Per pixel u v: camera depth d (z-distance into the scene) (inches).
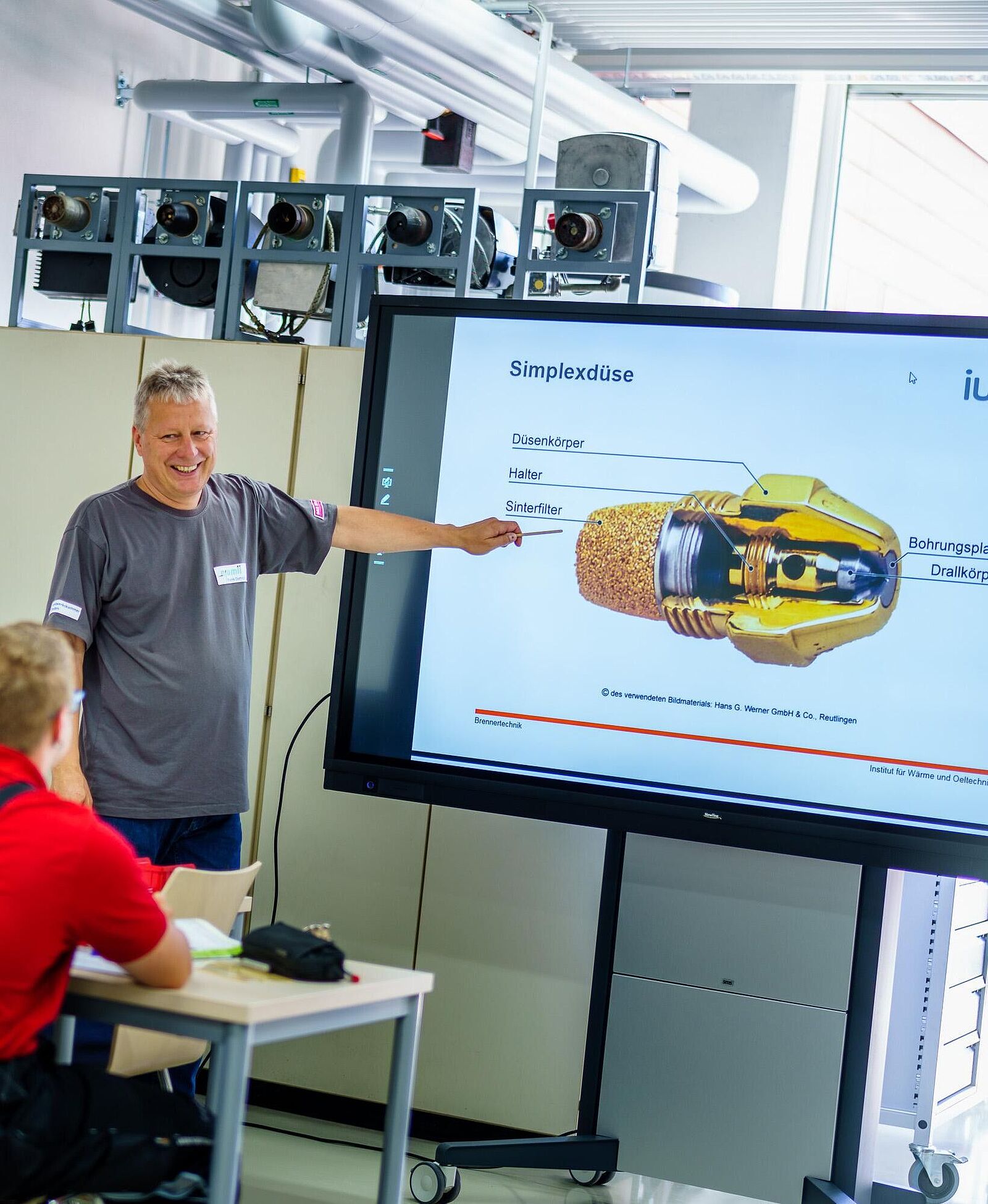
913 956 151.9
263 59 232.7
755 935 132.6
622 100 237.0
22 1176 76.1
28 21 217.5
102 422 170.7
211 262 180.7
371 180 271.7
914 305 283.7
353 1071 157.2
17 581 173.2
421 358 143.6
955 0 217.3
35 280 219.3
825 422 130.3
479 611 140.0
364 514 138.6
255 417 164.4
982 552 125.3
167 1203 81.5
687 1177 133.3
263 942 86.4
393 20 195.8
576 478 137.9
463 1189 143.3
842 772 128.5
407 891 156.9
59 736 81.6
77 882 75.5
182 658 128.0
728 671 132.2
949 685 125.9
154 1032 97.0
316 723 160.7
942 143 280.2
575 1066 150.6
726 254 281.4
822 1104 129.7
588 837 151.3
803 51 254.8
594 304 137.2
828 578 129.5
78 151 231.5
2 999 75.5
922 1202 134.6
